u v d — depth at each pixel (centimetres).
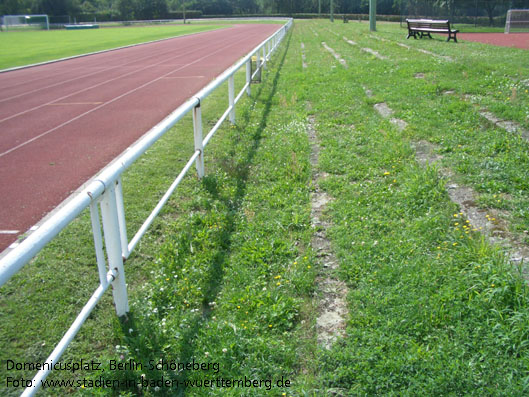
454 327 281
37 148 735
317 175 568
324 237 415
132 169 600
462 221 411
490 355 258
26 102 1182
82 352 292
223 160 618
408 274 333
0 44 3744
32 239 208
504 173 491
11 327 311
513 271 319
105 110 1019
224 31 5103
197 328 305
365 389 246
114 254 302
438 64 1213
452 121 718
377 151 617
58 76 1684
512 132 629
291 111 909
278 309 312
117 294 312
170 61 2062
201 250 408
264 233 427
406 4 4028
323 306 322
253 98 1052
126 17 9850
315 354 275
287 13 10256
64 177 590
